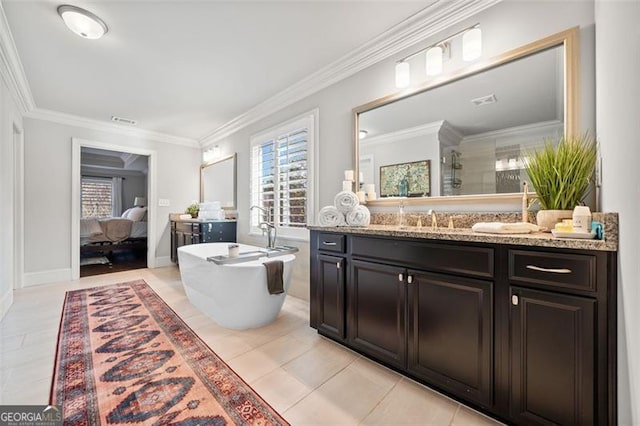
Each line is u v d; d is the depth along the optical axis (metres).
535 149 1.61
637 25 0.84
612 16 1.08
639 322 0.82
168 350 1.98
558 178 1.40
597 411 1.05
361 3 1.85
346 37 2.21
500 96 1.73
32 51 2.35
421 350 1.56
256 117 3.80
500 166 1.74
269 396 1.49
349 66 2.53
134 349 1.99
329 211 2.18
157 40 2.23
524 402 1.22
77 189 4.04
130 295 3.25
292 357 1.89
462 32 1.82
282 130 3.35
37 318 2.54
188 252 2.91
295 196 3.21
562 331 1.12
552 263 1.15
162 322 2.47
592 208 1.40
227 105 3.62
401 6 1.88
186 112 3.87
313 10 1.90
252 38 2.22
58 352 1.93
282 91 3.18
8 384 1.57
